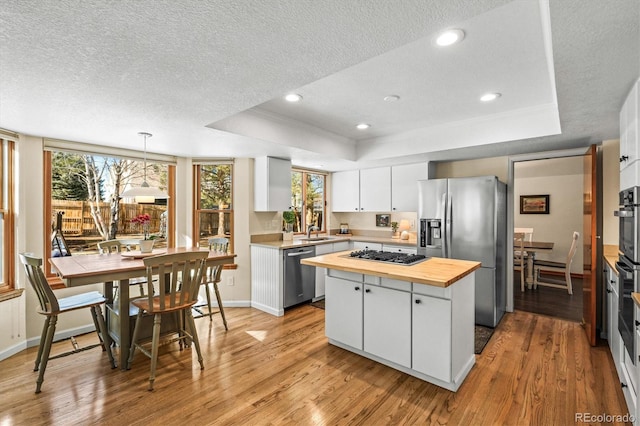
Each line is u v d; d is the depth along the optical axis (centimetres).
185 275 253
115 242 352
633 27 124
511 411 197
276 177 424
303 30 133
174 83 186
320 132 386
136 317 274
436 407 202
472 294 255
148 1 112
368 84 247
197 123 262
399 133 398
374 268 242
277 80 184
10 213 289
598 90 190
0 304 269
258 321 366
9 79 177
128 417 193
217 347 295
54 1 111
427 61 209
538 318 371
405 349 239
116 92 198
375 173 499
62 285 312
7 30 129
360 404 205
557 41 135
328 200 570
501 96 271
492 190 346
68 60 157
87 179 351
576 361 261
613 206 312
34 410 200
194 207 430
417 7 117
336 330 289
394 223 512
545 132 295
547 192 632
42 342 253
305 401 209
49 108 225
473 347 258
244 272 427
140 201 397
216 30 133
